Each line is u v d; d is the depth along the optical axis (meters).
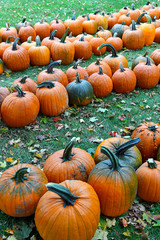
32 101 2.96
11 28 4.62
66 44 4.01
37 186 2.32
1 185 2.31
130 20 5.33
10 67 3.89
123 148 2.44
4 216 2.41
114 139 2.57
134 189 2.30
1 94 3.08
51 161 2.46
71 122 3.14
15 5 7.28
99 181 2.30
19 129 3.03
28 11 6.80
